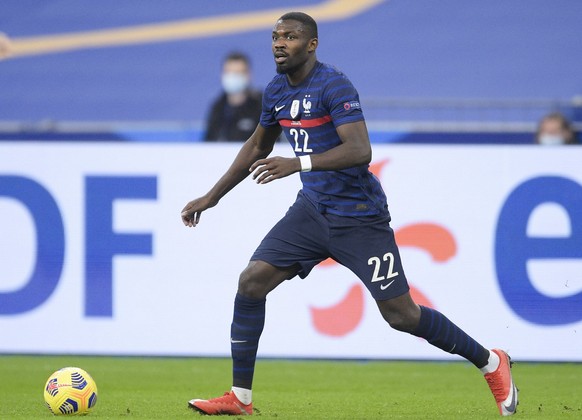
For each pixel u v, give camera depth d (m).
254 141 21.56
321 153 19.23
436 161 34.28
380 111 53.09
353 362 35.59
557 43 64.69
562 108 49.00
